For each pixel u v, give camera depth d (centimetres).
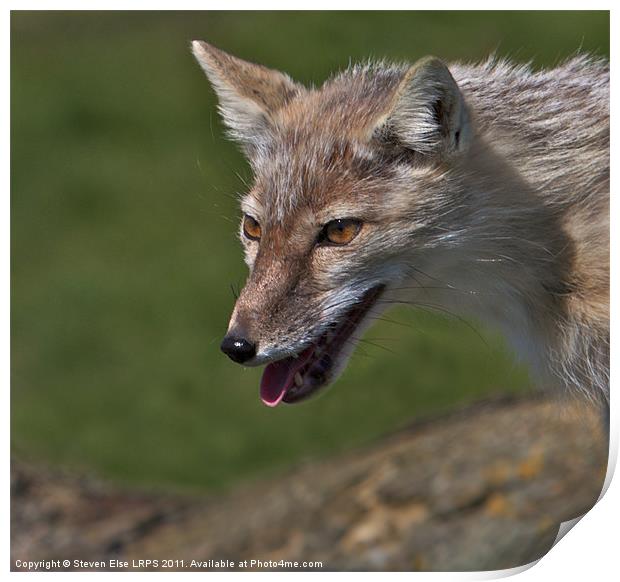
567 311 802
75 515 1345
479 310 829
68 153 2012
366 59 1419
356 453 1379
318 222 750
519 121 796
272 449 1457
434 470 1174
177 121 2044
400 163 759
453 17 1638
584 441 1107
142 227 1862
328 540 1120
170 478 1451
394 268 767
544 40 1562
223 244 1808
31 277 1789
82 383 1614
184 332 1669
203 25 2028
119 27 2244
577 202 793
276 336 740
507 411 1273
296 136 787
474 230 777
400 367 1478
